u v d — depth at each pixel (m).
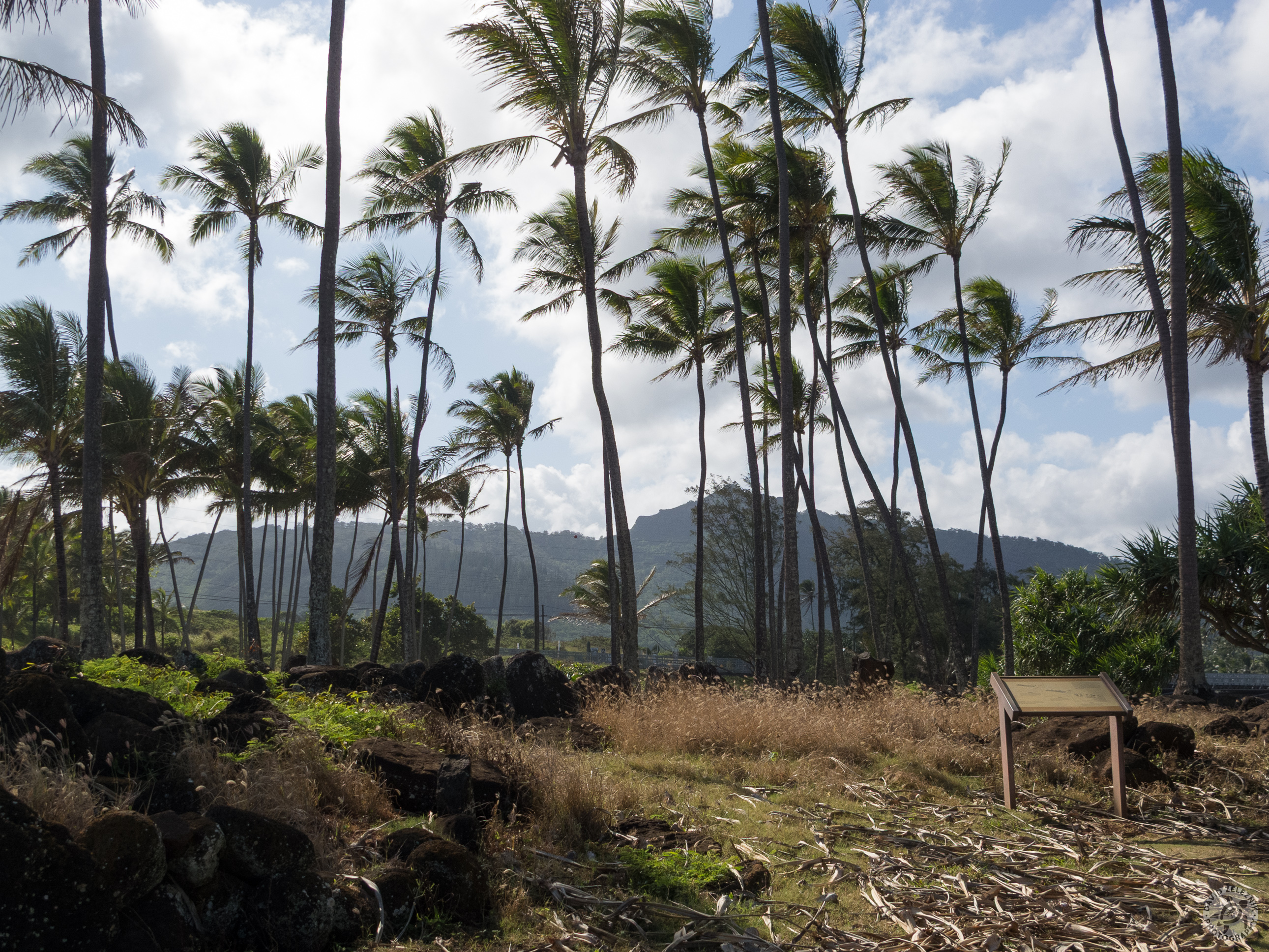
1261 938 4.46
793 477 15.91
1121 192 17.42
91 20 14.09
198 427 29.00
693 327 24.44
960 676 19.91
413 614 28.27
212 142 24.50
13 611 51.47
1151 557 15.90
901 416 20.16
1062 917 4.61
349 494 33.47
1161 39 14.96
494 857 5.03
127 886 3.37
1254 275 15.54
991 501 20.94
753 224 21.25
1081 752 8.60
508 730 9.10
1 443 23.05
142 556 26.81
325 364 14.11
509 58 15.34
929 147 20.14
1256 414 16.05
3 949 3.05
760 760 8.66
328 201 14.25
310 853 4.12
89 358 13.95
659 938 4.30
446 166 16.50
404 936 4.10
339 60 14.49
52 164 23.86
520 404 35.22
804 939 4.34
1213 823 6.66
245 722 5.97
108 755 4.64
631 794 6.68
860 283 25.53
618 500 17.03
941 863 5.60
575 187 16.53
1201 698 13.91
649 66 17.19
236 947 3.80
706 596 38.53
